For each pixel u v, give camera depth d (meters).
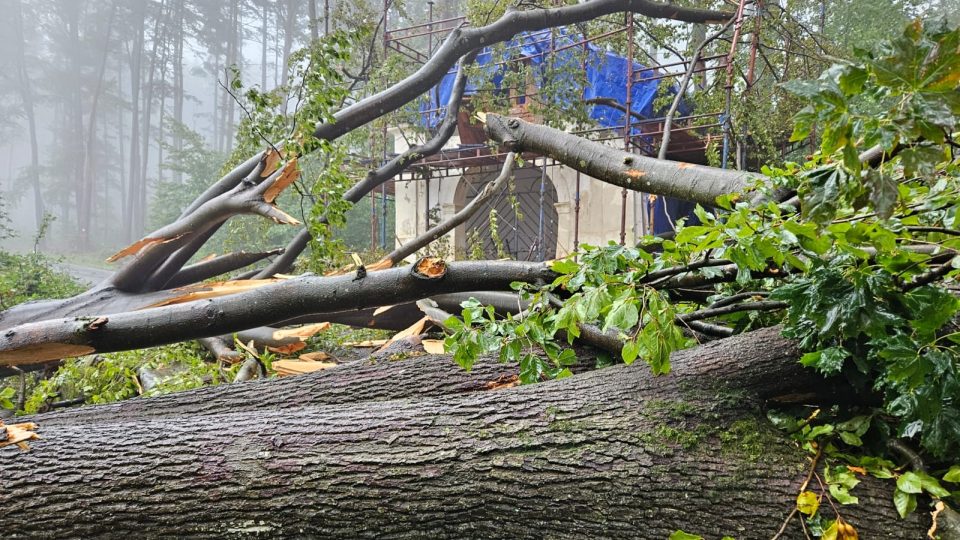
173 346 4.57
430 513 1.85
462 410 2.11
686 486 1.78
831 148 1.14
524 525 1.84
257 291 2.96
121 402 2.92
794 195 2.18
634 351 1.84
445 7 16.44
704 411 1.96
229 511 1.85
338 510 1.85
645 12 6.89
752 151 8.27
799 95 1.13
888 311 1.69
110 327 2.94
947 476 1.63
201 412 2.81
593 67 8.21
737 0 7.18
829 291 1.66
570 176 9.95
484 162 9.50
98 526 1.83
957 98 1.00
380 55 8.11
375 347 5.05
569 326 2.07
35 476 1.89
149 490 1.87
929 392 1.54
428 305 4.36
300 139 4.05
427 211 9.19
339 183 4.12
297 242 5.84
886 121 1.06
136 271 4.43
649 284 2.09
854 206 1.19
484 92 7.73
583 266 2.16
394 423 2.06
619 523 1.78
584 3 6.52
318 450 1.97
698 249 1.78
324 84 4.00
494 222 6.73
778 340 2.07
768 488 1.75
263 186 4.15
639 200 9.41
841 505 1.68
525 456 1.90
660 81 8.23
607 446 1.89
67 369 4.13
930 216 1.70
